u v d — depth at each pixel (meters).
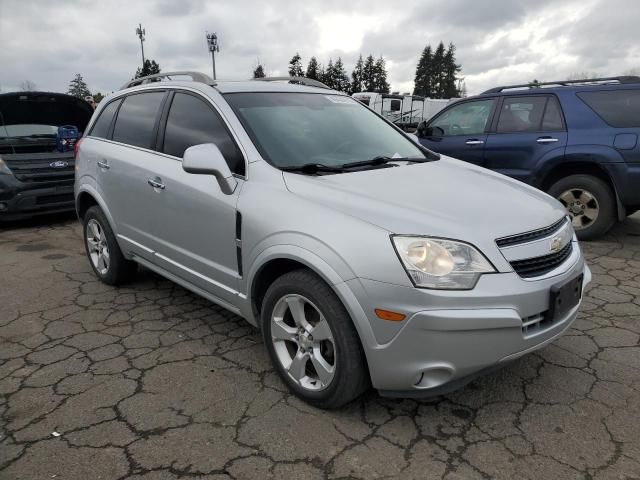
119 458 2.34
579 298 2.77
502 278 2.32
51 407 2.74
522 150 5.92
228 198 2.99
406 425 2.56
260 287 2.94
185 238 3.40
